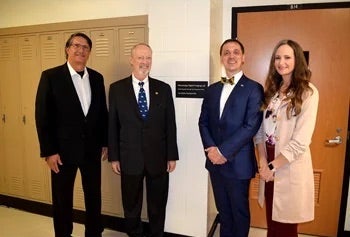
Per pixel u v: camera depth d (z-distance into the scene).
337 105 2.37
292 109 1.56
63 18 2.79
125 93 2.05
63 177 2.09
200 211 2.28
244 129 1.75
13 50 2.87
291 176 1.56
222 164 1.87
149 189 2.15
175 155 2.13
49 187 2.86
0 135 3.05
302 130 1.52
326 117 2.39
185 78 2.22
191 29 2.17
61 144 2.06
